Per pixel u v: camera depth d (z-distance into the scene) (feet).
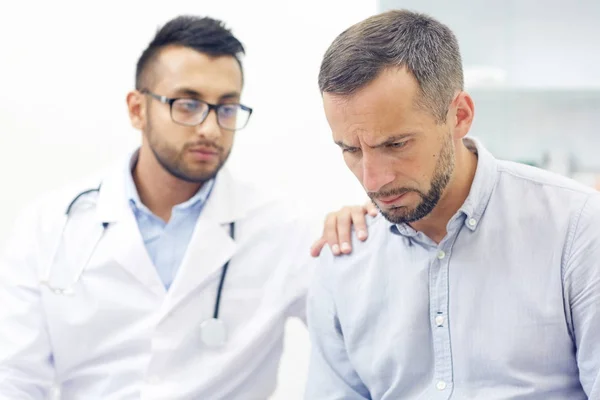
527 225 3.69
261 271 5.15
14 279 5.01
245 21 6.97
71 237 5.08
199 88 4.77
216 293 5.02
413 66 3.28
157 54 4.92
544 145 7.54
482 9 7.51
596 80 7.44
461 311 3.75
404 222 3.63
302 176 7.04
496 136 7.60
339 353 4.25
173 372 4.86
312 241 5.28
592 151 7.47
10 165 6.93
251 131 7.03
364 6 6.92
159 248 5.14
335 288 4.22
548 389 3.55
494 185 3.82
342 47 3.37
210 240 5.05
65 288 4.92
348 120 3.31
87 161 6.97
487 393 3.66
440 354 3.79
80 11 6.86
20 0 6.83
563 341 3.54
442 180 3.49
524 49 7.52
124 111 6.94
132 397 4.80
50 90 6.89
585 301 3.46
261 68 7.00
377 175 3.36
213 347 4.93
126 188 5.19
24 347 4.83
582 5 7.42
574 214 3.58
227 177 5.42
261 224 5.27
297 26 6.96
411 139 3.31
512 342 3.61
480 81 7.03
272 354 5.17
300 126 7.01
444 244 3.81
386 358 3.96
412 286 3.91
